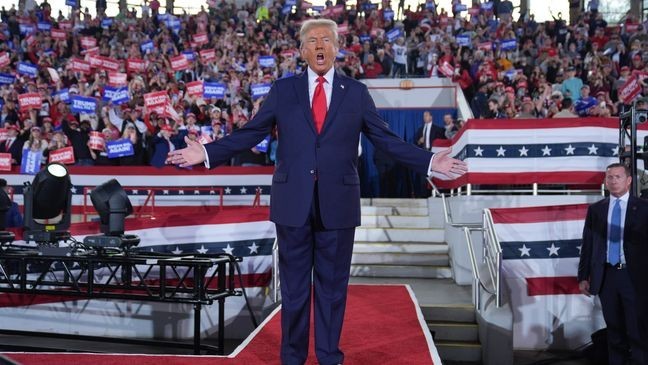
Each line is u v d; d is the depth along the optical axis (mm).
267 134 3363
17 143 12242
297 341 3336
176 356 4125
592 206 6438
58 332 7926
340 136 3227
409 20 18969
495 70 14391
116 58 16828
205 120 12664
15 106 13898
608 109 10898
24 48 18000
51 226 6301
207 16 20312
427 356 4453
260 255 8078
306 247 3289
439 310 7359
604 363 6973
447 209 10008
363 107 3281
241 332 7941
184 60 14703
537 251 7781
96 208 6281
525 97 11266
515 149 9023
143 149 12195
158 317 7844
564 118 8984
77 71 14875
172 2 24438
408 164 3186
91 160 12117
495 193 9328
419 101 15578
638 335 6016
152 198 11258
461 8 20375
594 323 7680
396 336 5199
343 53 16016
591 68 14414
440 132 11977
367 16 20094
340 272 3301
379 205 11305
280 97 3297
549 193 9281
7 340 7758
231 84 14031
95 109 12703
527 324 7727
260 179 12031
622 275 6082
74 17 20406
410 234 10117
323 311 3291
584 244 6492
